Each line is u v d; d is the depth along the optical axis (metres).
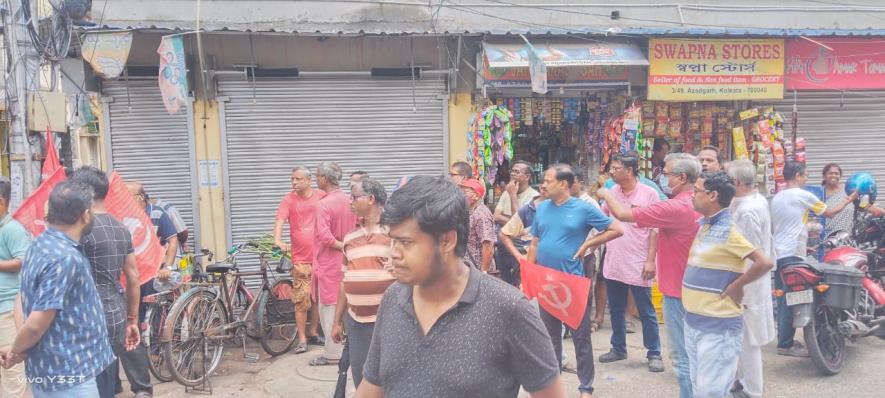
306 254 5.96
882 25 8.42
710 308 3.56
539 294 4.27
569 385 4.93
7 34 4.43
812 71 7.66
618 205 4.18
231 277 6.18
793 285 4.97
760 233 4.04
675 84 7.28
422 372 1.76
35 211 4.05
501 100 7.47
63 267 2.91
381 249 3.65
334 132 7.41
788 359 5.46
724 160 7.89
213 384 5.18
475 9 7.55
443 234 1.73
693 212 3.97
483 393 1.73
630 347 5.85
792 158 7.73
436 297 1.81
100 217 3.84
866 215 6.83
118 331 3.84
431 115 7.54
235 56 7.16
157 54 7.02
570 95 7.70
